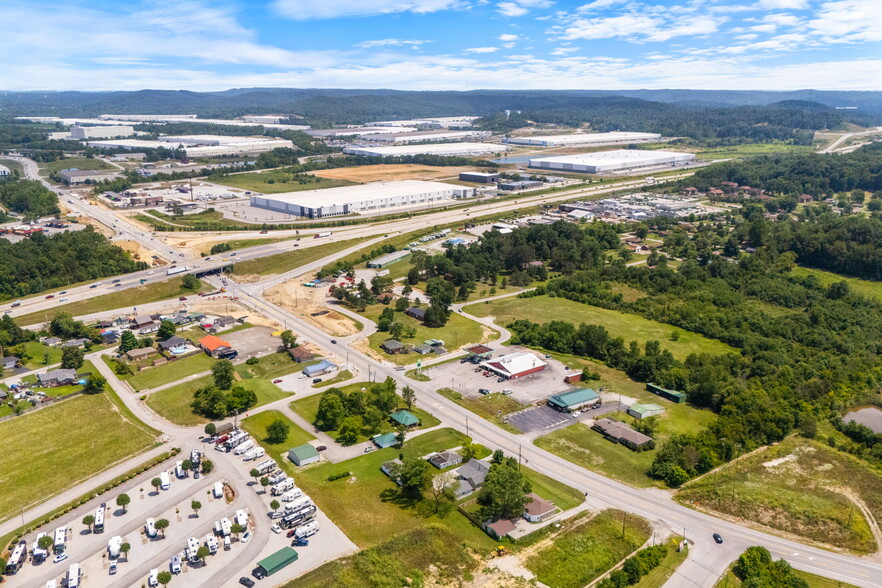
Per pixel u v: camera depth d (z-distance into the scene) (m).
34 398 161.38
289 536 110.62
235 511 118.12
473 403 163.88
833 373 177.62
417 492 123.00
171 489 125.06
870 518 120.56
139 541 109.81
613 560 107.00
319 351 197.38
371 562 102.94
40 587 99.06
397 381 176.50
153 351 195.00
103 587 98.69
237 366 185.25
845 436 154.00
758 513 120.62
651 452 141.88
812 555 109.94
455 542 110.19
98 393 167.50
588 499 123.62
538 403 164.75
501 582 101.06
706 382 165.00
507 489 115.44
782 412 152.88
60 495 123.94
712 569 105.56
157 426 151.00
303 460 133.38
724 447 138.25
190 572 101.31
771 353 188.50
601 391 173.00
